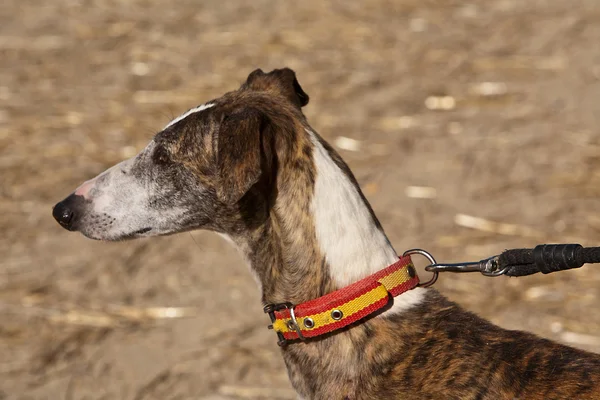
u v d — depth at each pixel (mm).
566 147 8578
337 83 10086
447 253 7082
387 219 7648
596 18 11508
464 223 7496
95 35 11445
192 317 6574
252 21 11766
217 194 3695
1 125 9258
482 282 6684
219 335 6367
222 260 7277
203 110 4066
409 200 7914
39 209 7922
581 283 6598
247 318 6535
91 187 4305
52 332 6418
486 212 7633
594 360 3615
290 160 3777
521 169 8281
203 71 10422
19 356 6188
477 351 3684
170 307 6691
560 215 7500
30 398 5805
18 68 10578
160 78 10281
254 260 3979
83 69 10562
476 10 12000
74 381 5965
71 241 7559
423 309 3830
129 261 7281
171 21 11828
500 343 3715
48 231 7676
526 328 6168
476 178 8188
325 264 3752
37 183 8281
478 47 10867
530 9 11961
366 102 9664
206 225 4141
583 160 8320
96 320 6547
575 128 8930
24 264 7207
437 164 8445
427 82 10055
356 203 3818
